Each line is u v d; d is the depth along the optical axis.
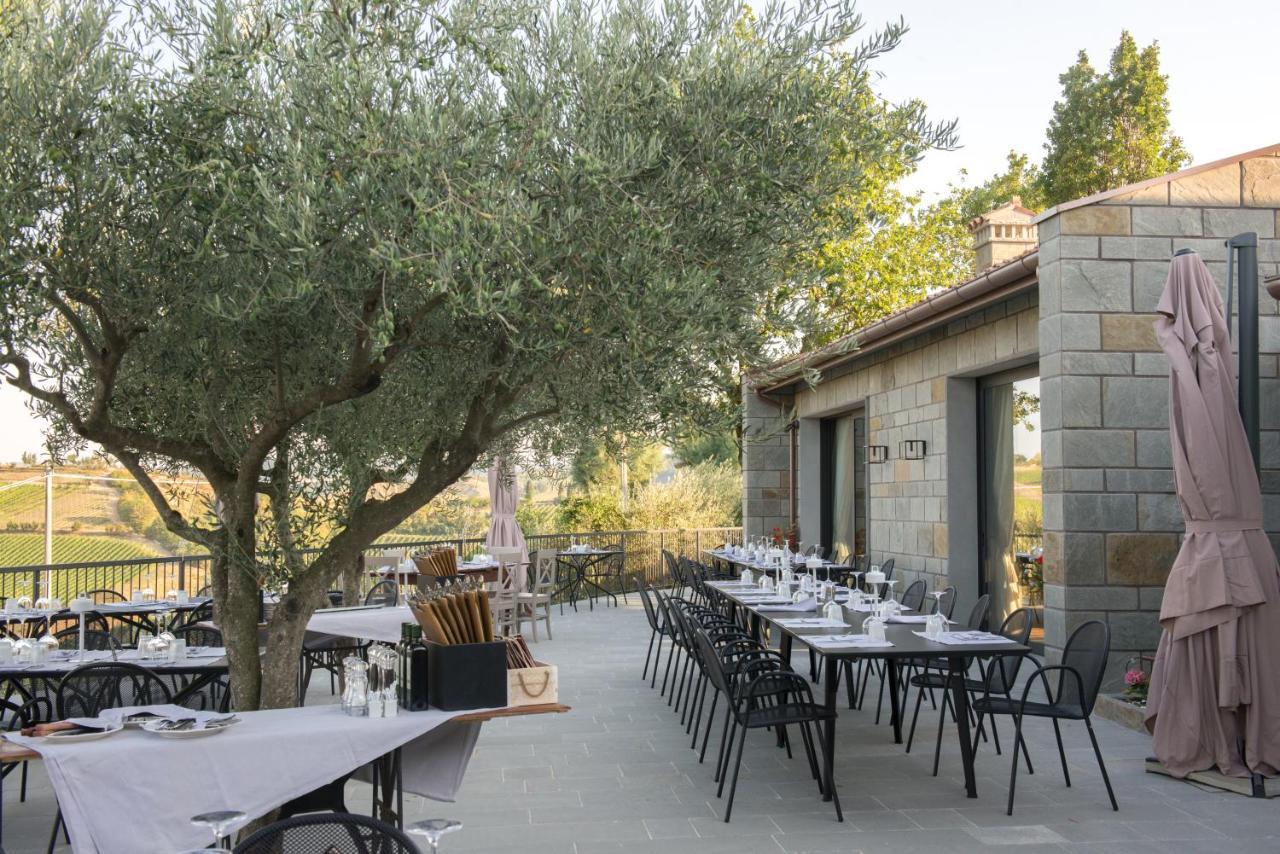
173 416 4.33
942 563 11.23
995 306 10.09
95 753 3.54
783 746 6.90
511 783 6.04
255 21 3.52
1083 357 7.93
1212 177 8.02
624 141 3.42
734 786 5.30
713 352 3.87
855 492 15.27
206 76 3.39
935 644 5.75
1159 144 29.33
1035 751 6.62
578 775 6.21
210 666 5.90
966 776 5.66
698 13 3.75
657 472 27.05
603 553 16.36
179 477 4.95
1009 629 10.48
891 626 6.73
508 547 12.93
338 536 4.32
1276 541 7.85
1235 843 4.84
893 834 5.02
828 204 4.01
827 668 5.48
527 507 24.39
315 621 6.97
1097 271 7.96
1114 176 29.17
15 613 8.49
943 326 11.29
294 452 4.32
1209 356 5.94
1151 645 7.83
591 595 16.73
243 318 3.39
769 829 5.13
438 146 3.21
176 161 3.43
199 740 3.64
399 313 3.83
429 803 5.62
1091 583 7.86
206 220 3.45
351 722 3.90
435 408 4.41
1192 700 5.88
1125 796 5.61
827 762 5.38
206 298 3.35
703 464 23.81
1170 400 6.05
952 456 11.11
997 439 10.79
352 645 8.09
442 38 3.62
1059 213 7.97
